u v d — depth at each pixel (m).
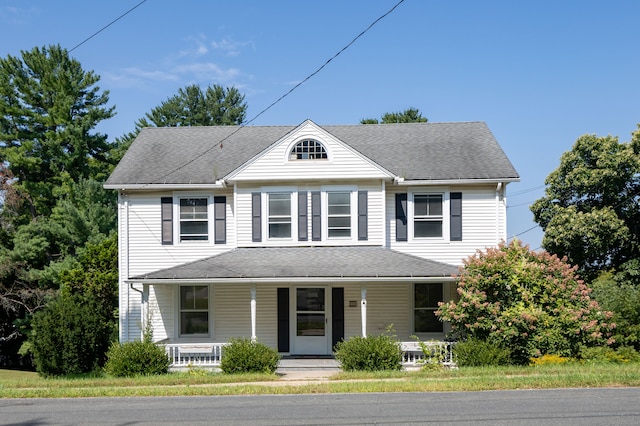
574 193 30.94
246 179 21.36
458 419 9.96
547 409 10.63
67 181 41.72
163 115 59.12
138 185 21.84
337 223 21.56
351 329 21.50
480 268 18.09
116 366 17.42
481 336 17.77
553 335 17.00
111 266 26.17
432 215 21.88
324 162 21.19
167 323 21.77
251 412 11.02
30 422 10.62
